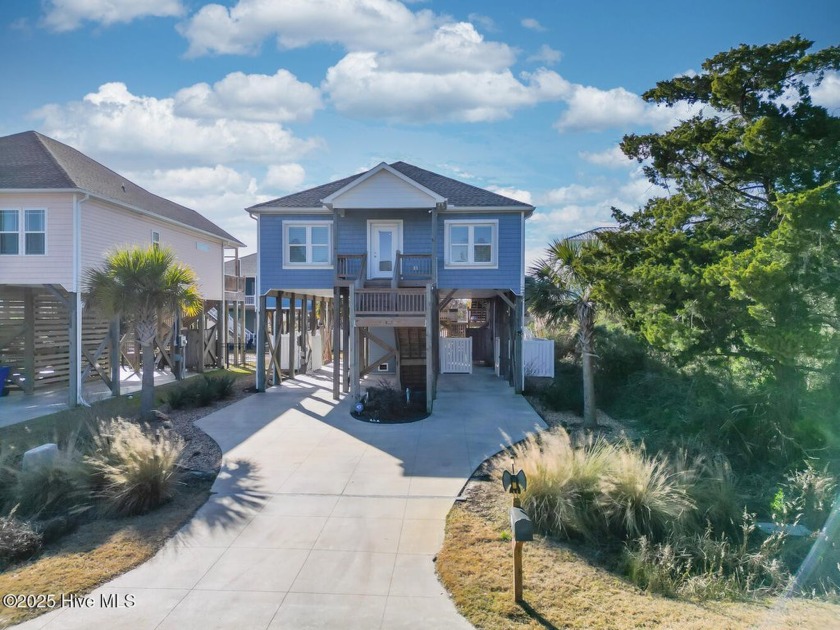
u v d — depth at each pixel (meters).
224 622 4.48
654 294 9.46
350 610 4.66
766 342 7.90
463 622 4.48
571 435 10.42
